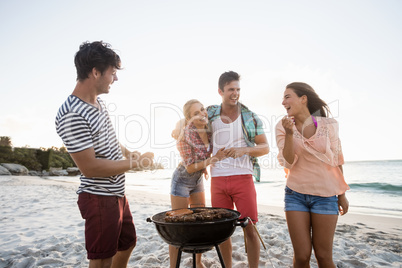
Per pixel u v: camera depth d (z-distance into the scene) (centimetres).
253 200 249
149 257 307
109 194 172
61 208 679
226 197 261
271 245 368
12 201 822
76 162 158
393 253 332
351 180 1817
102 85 170
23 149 4466
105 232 169
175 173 252
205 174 270
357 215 617
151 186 1669
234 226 168
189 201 265
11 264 303
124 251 203
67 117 154
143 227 475
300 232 199
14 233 430
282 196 1084
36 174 3772
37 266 295
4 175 2992
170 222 161
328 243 197
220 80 267
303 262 198
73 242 373
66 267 294
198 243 157
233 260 310
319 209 198
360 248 355
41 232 440
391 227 490
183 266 290
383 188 1333
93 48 162
